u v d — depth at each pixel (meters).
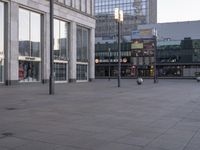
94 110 13.88
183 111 13.80
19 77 37.69
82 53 53.31
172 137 8.39
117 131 9.15
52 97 20.23
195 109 14.55
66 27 48.34
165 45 98.06
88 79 55.47
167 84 45.38
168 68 97.75
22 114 12.35
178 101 18.39
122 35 123.12
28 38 39.38
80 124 10.25
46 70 42.31
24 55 38.59
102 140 7.96
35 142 7.66
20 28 37.94
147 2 135.12
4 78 35.44
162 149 7.14
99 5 138.12
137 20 135.25
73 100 18.38
